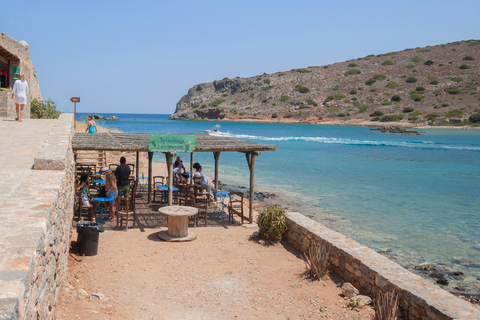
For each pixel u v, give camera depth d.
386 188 21.53
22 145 10.38
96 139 12.92
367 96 118.62
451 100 105.88
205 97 150.75
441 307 5.63
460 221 14.84
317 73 142.75
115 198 11.27
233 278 8.10
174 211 10.61
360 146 47.72
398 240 12.46
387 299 6.10
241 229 12.05
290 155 37.25
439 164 32.31
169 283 7.67
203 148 12.15
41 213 4.32
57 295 5.48
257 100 130.75
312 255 8.38
